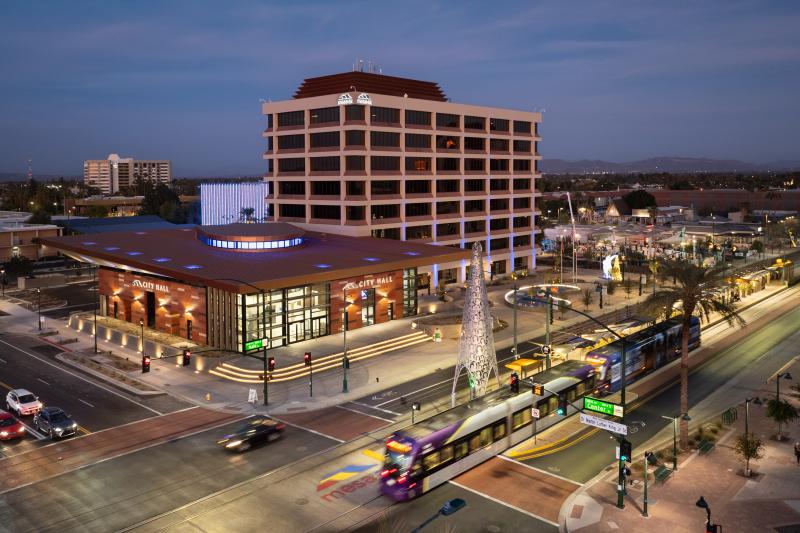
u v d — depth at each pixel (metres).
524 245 130.38
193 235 98.31
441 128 109.06
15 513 35.81
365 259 80.88
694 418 50.25
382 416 51.44
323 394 57.25
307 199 105.00
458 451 40.12
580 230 167.50
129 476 40.53
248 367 62.59
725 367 64.31
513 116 123.19
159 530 33.84
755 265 119.69
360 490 38.38
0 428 46.50
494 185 122.00
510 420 44.41
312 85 109.94
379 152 99.44
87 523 34.66
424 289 106.69
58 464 42.44
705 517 34.53
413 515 35.28
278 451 44.41
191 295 72.81
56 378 62.00
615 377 56.00
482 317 51.44
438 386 59.44
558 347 68.12
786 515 34.53
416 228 107.94
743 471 40.09
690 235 165.00
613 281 108.12
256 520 34.84
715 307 44.19
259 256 80.56
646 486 35.38
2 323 85.81
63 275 119.94
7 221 156.75
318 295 74.88
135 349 73.06
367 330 78.69
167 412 52.62
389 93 108.00
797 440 45.16
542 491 38.06
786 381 59.09
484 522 34.47
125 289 83.62
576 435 46.81
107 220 172.12
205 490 38.50
